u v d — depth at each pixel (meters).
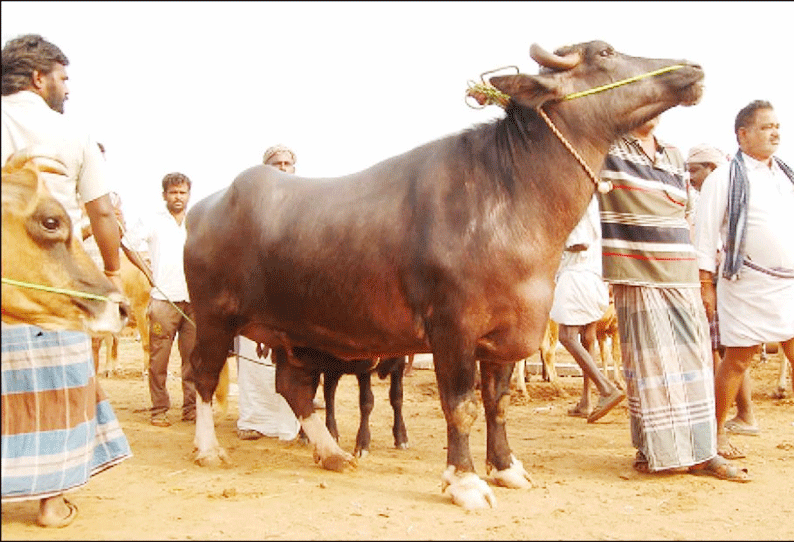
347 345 6.02
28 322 4.41
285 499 5.27
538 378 13.15
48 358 4.57
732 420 8.18
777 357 15.48
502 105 5.61
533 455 6.93
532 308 5.34
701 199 6.81
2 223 4.29
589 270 8.70
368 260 5.59
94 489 5.54
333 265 5.73
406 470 6.32
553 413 9.62
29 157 4.45
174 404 10.48
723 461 6.04
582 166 5.41
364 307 5.67
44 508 4.59
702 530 4.68
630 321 6.14
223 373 8.04
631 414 6.24
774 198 6.73
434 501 5.27
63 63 5.03
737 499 5.43
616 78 5.50
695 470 6.18
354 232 5.66
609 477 6.10
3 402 4.44
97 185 5.14
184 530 4.50
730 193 6.66
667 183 6.11
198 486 5.66
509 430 8.31
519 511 5.05
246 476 6.04
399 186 5.67
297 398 6.57
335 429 7.55
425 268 5.32
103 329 4.51
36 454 4.48
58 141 4.85
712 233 6.69
